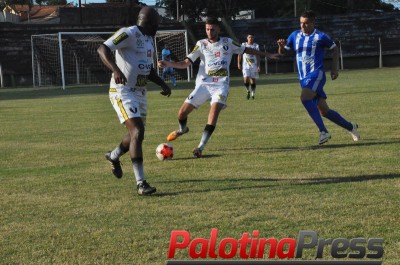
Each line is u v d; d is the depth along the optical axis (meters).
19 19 89.38
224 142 12.80
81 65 51.41
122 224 6.66
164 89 9.12
